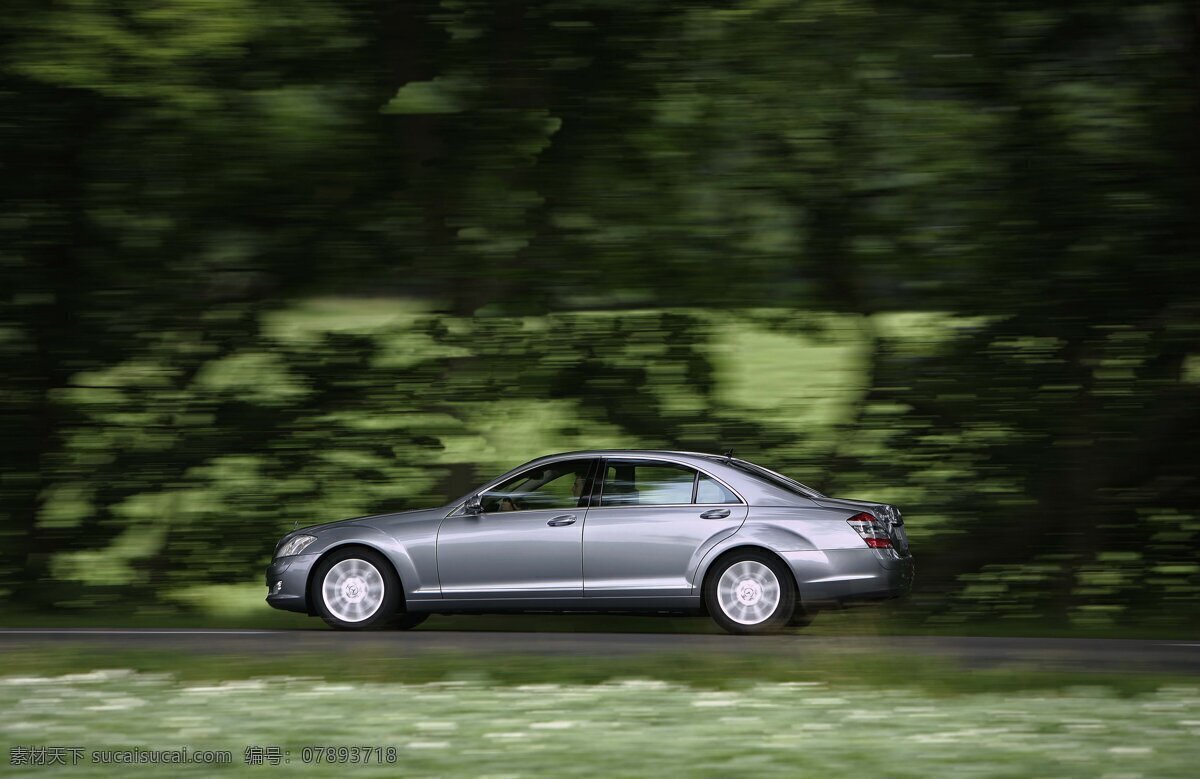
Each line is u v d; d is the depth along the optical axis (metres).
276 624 38.62
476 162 38.62
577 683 25.12
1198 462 38.38
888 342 39.44
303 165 37.97
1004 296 37.66
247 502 40.81
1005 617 39.00
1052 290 37.50
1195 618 38.31
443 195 38.97
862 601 32.25
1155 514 38.66
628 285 38.69
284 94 36.78
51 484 40.94
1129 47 36.88
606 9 37.41
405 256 39.56
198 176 38.12
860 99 37.09
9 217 39.28
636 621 38.16
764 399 40.25
